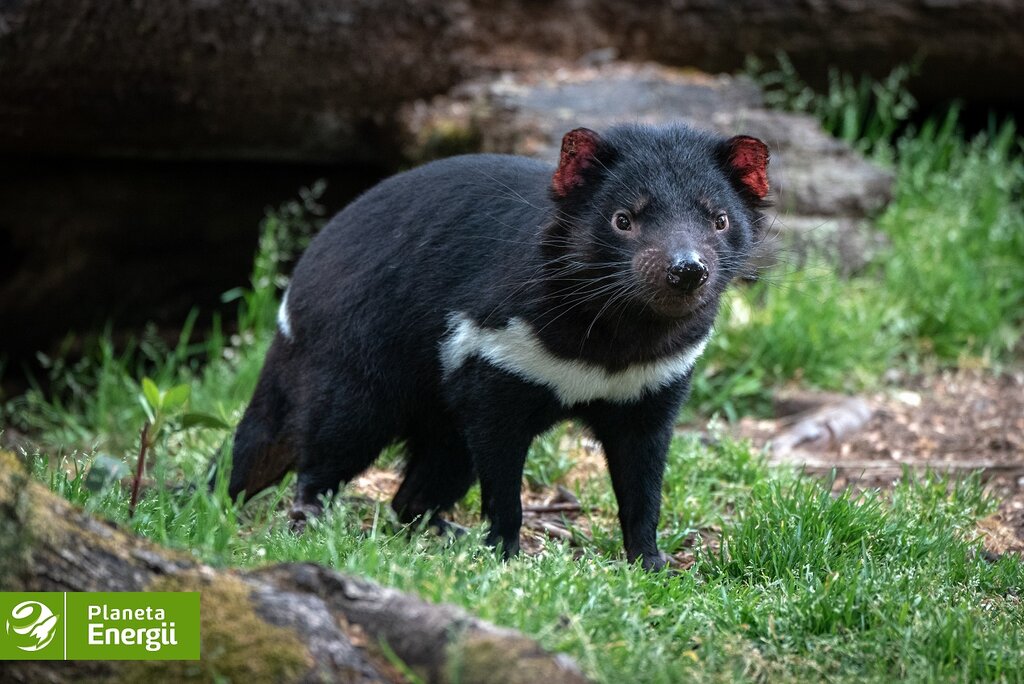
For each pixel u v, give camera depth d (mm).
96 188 11312
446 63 11516
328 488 6543
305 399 6516
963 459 8422
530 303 5715
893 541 6086
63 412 9852
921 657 4633
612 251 5570
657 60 12641
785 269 10492
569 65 12086
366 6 10789
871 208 11352
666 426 6121
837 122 13414
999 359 10461
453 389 6062
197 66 10266
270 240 10570
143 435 5699
